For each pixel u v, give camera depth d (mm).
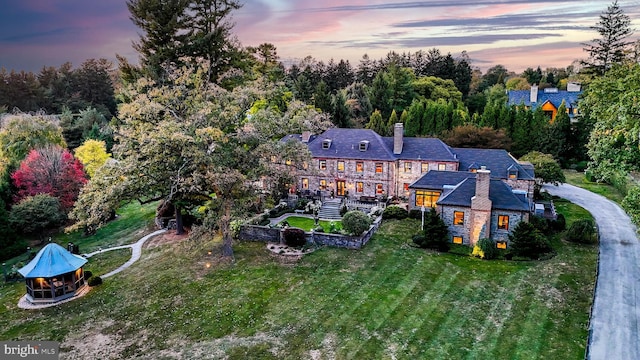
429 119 68875
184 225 42062
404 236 37219
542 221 36781
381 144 49156
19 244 40562
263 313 26000
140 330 24656
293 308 26438
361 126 78500
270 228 36938
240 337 23641
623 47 74438
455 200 35438
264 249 35469
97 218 31594
